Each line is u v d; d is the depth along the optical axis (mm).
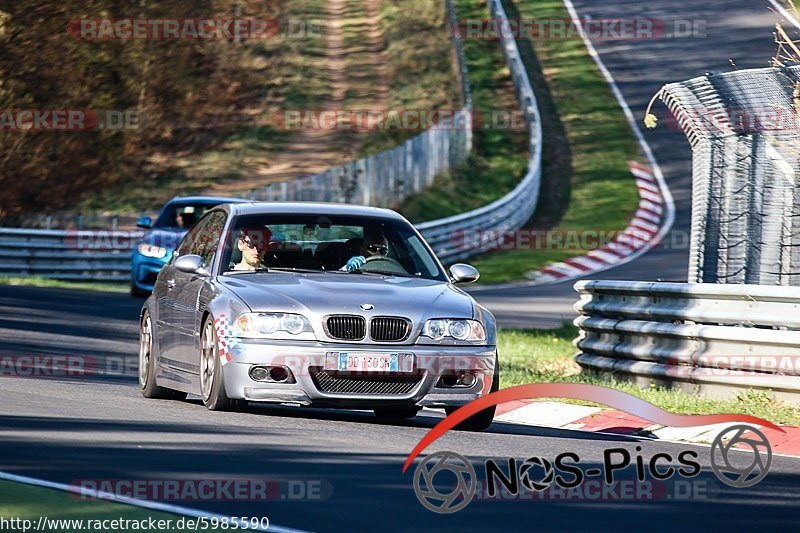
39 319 59281
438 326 31781
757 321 37125
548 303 80500
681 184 135750
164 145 144125
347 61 178500
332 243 35188
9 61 151375
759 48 177625
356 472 24359
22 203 130750
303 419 32344
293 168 138000
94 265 94188
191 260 34156
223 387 31578
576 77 173250
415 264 35312
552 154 147000
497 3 190750
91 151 140125
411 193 122375
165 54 163000
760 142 45188
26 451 24906
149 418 30500
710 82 46531
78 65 153625
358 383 31109
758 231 45094
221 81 162000
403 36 187000
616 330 43219
